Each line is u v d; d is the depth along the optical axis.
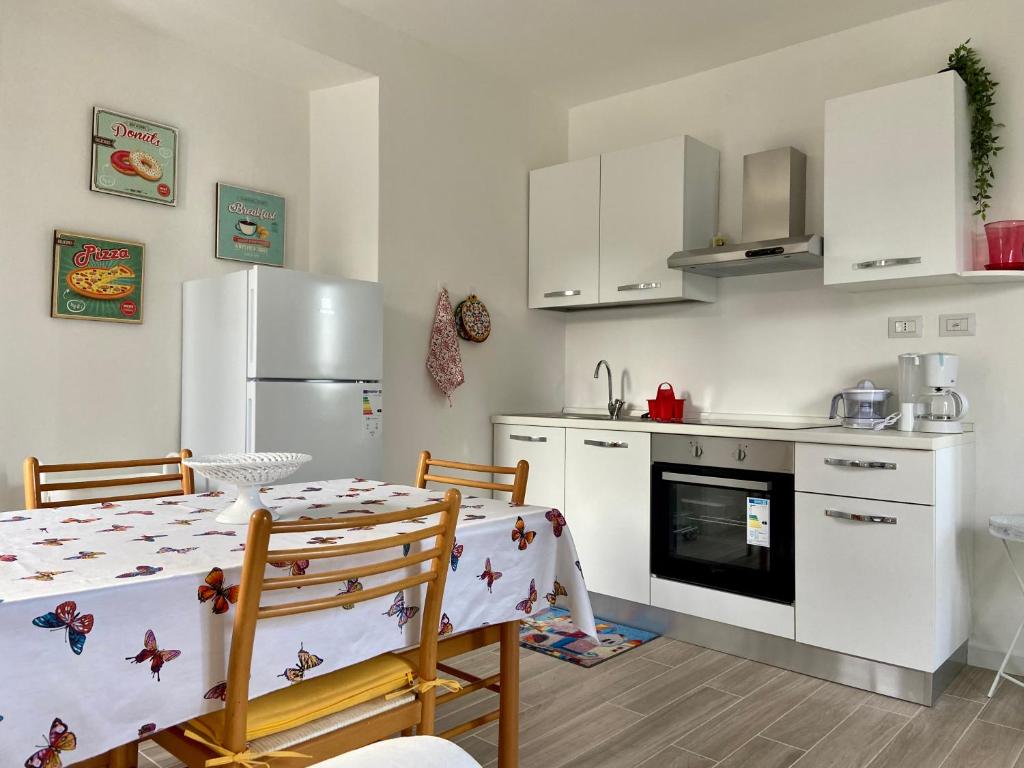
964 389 3.11
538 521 1.93
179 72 3.13
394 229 3.47
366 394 3.15
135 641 1.20
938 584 2.66
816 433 2.88
